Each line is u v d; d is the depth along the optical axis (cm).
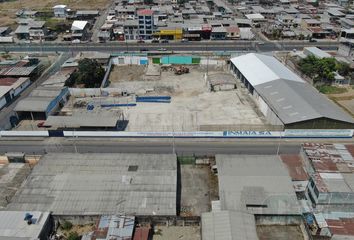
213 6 19350
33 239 4250
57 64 11581
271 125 7188
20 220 4572
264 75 9112
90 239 4359
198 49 13000
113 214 4725
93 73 9631
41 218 4606
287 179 5266
